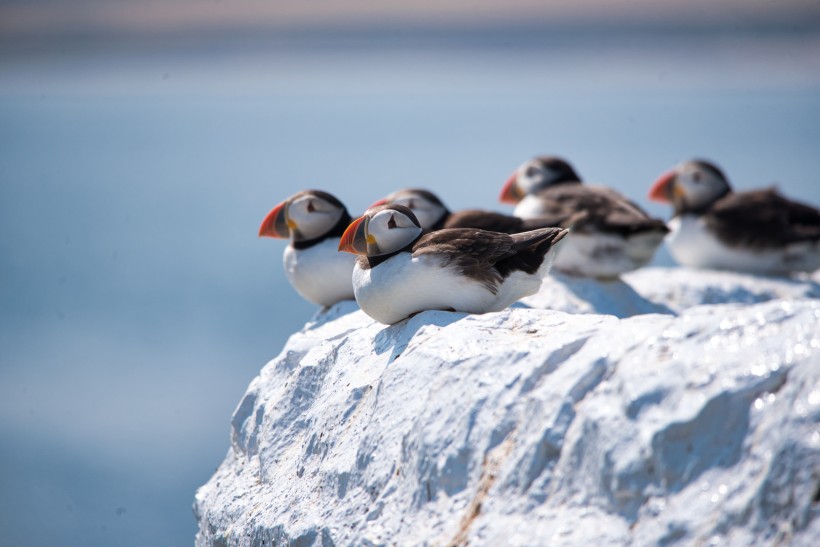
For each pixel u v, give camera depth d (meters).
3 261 41.75
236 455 8.16
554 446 5.29
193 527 17.72
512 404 5.62
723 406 4.83
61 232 48.94
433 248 7.12
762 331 5.05
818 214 14.58
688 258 14.68
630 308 12.20
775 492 4.54
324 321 9.11
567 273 12.72
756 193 14.67
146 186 66.62
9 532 17.19
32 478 19.19
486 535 5.27
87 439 21.52
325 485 6.53
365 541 5.82
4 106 149.12
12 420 22.42
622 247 12.38
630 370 5.17
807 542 4.39
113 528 17.44
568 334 5.83
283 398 7.65
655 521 4.79
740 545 4.55
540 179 14.38
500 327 6.43
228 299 33.56
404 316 7.36
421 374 6.25
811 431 4.55
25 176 73.31
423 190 11.34
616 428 5.03
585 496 5.11
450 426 5.78
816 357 4.75
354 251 7.36
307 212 9.32
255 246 44.38
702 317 5.31
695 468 4.79
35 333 30.00
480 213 10.66
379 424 6.29
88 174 73.81
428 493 5.71
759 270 14.34
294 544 6.38
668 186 14.93
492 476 5.46
